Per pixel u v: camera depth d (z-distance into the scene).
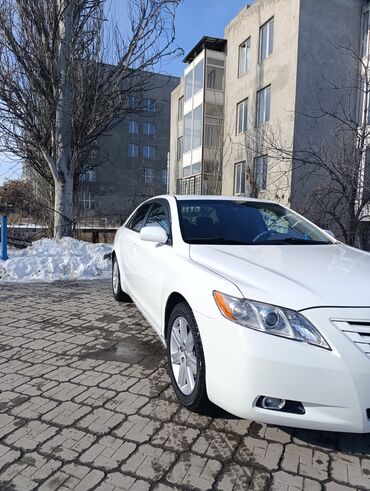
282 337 2.19
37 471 2.19
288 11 17.17
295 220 4.28
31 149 12.10
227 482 2.13
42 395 3.03
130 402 2.95
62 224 11.16
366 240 9.66
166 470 2.21
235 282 2.49
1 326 4.68
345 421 2.11
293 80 16.69
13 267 7.87
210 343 2.46
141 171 50.84
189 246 3.33
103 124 12.07
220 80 24.39
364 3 17.30
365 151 9.37
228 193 23.22
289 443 2.48
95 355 3.83
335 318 2.18
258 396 2.22
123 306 5.63
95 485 2.09
